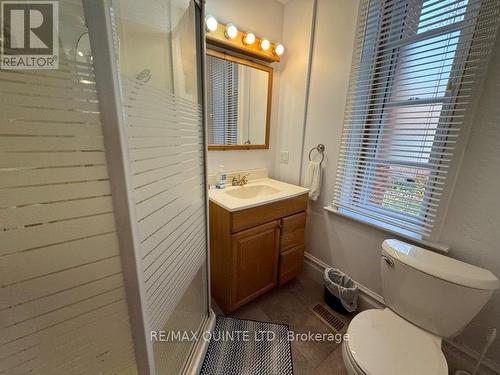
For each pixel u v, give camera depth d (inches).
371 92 55.0
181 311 38.8
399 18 47.5
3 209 16.2
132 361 25.5
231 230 51.5
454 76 41.1
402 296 41.4
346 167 62.1
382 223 55.1
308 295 67.6
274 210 59.2
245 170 76.9
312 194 69.3
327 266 71.2
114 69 18.6
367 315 41.8
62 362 21.0
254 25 66.7
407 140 48.7
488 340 38.2
